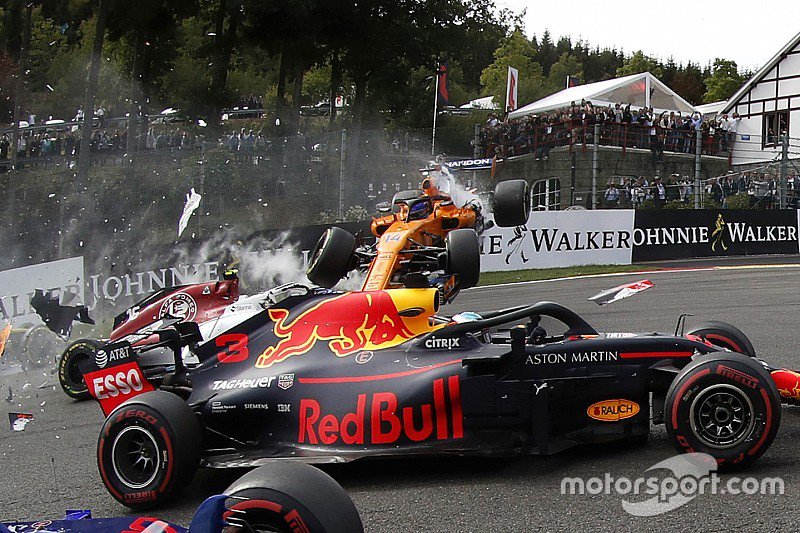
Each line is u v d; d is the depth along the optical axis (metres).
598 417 4.91
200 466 4.88
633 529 3.87
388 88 24.94
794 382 5.05
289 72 30.42
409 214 7.99
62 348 10.41
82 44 23.30
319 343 5.19
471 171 21.66
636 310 11.48
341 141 17.03
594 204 21.98
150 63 20.72
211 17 22.61
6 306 11.31
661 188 22.55
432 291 5.27
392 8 23.31
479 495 4.47
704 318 10.38
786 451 4.78
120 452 4.79
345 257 7.28
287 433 5.02
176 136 20.08
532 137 24.05
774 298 11.96
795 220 21.02
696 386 4.45
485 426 4.86
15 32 18.83
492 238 18.22
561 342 4.97
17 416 6.88
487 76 53.75
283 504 2.71
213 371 5.29
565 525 3.97
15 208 15.29
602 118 23.66
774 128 31.73
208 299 8.84
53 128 17.61
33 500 5.21
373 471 5.07
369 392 4.93
